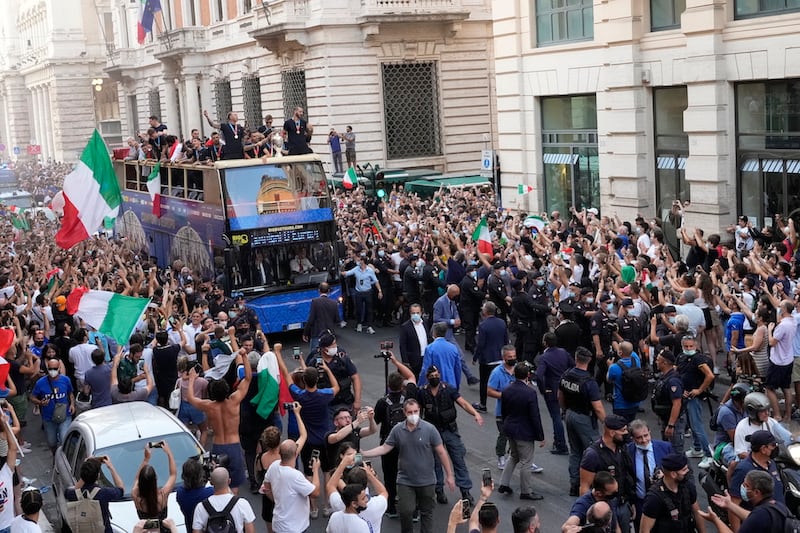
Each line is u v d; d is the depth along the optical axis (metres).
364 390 18.50
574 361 14.42
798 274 18.42
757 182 25.06
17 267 24.52
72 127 95.50
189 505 9.80
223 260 22.38
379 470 14.25
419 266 21.98
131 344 15.56
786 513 8.01
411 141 45.81
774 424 10.25
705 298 16.44
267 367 13.05
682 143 27.28
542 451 14.31
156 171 27.67
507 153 34.72
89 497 10.23
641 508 9.77
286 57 47.44
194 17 60.97
